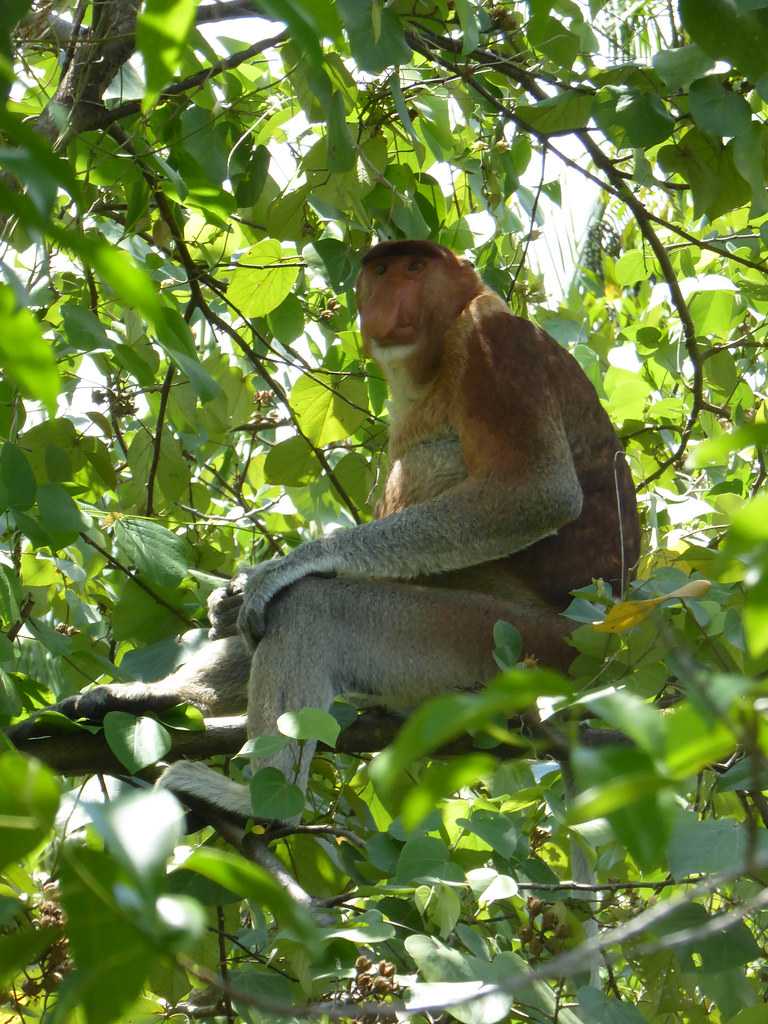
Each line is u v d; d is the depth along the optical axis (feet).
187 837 24.36
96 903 7.98
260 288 29.60
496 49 31.42
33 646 26.48
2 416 21.33
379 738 24.32
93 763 22.74
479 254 33.96
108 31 24.91
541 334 29.53
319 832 21.66
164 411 28.81
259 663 24.88
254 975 19.33
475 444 28.22
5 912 10.99
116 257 8.14
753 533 7.57
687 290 33.17
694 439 33.78
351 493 32.78
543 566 28.68
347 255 29.37
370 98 28.76
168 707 24.34
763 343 31.76
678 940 10.36
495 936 21.61
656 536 25.27
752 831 9.73
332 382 31.48
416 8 29.48
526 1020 18.76
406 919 20.35
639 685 20.76
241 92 29.43
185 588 28.63
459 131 34.22
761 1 22.09
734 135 25.21
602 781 7.69
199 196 26.73
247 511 34.68
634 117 26.66
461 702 7.35
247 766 23.50
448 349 29.22
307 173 28.37
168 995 20.88
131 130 26.13
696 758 7.55
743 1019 16.11
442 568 27.09
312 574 26.20
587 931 22.08
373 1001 17.04
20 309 8.91
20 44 24.62
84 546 30.42
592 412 29.53
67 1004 7.68
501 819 20.61
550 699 15.47
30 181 8.18
